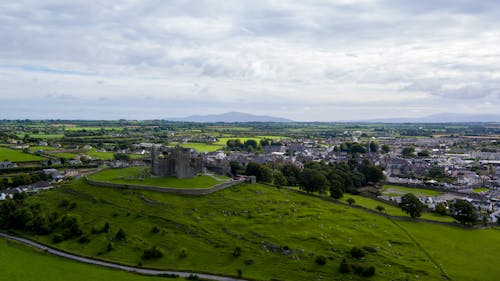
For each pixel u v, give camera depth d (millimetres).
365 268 120188
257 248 136000
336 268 123375
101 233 148000
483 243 156125
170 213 163750
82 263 126375
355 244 141375
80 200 179250
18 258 125000
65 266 121438
